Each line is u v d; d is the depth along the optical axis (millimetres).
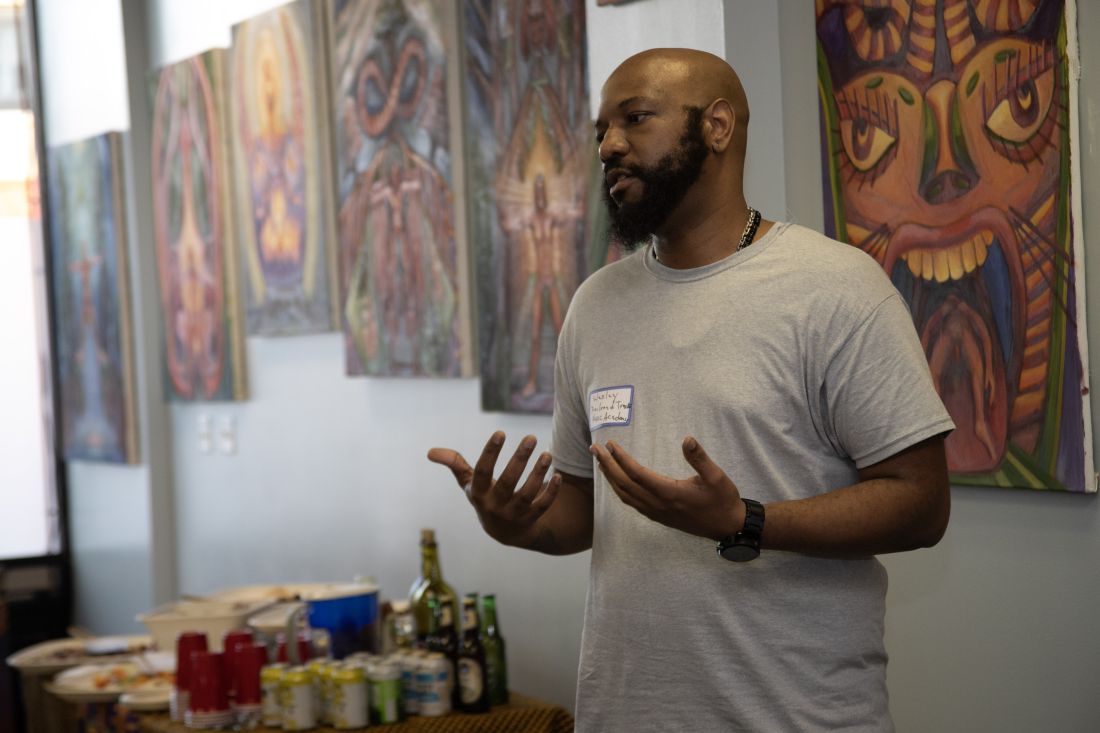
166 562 4988
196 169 4465
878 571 1528
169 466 4973
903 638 2215
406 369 3396
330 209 3732
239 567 4488
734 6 2342
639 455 1521
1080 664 1942
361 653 2812
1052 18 1897
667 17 2484
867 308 1431
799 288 1464
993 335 2006
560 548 1729
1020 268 1960
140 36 4938
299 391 4047
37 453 5797
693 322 1517
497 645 2754
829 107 2250
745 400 1461
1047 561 1980
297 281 3898
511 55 2914
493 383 3033
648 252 1640
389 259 3439
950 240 2062
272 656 2994
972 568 2094
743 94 1571
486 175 3021
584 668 1606
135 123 4910
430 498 3404
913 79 2107
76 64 5422
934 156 2082
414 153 3301
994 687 2068
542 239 2844
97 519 5500
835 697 1458
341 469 3838
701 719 1480
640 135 1505
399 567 3564
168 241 4711
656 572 1510
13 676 4969
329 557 3930
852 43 2205
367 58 3479
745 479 1464
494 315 3020
